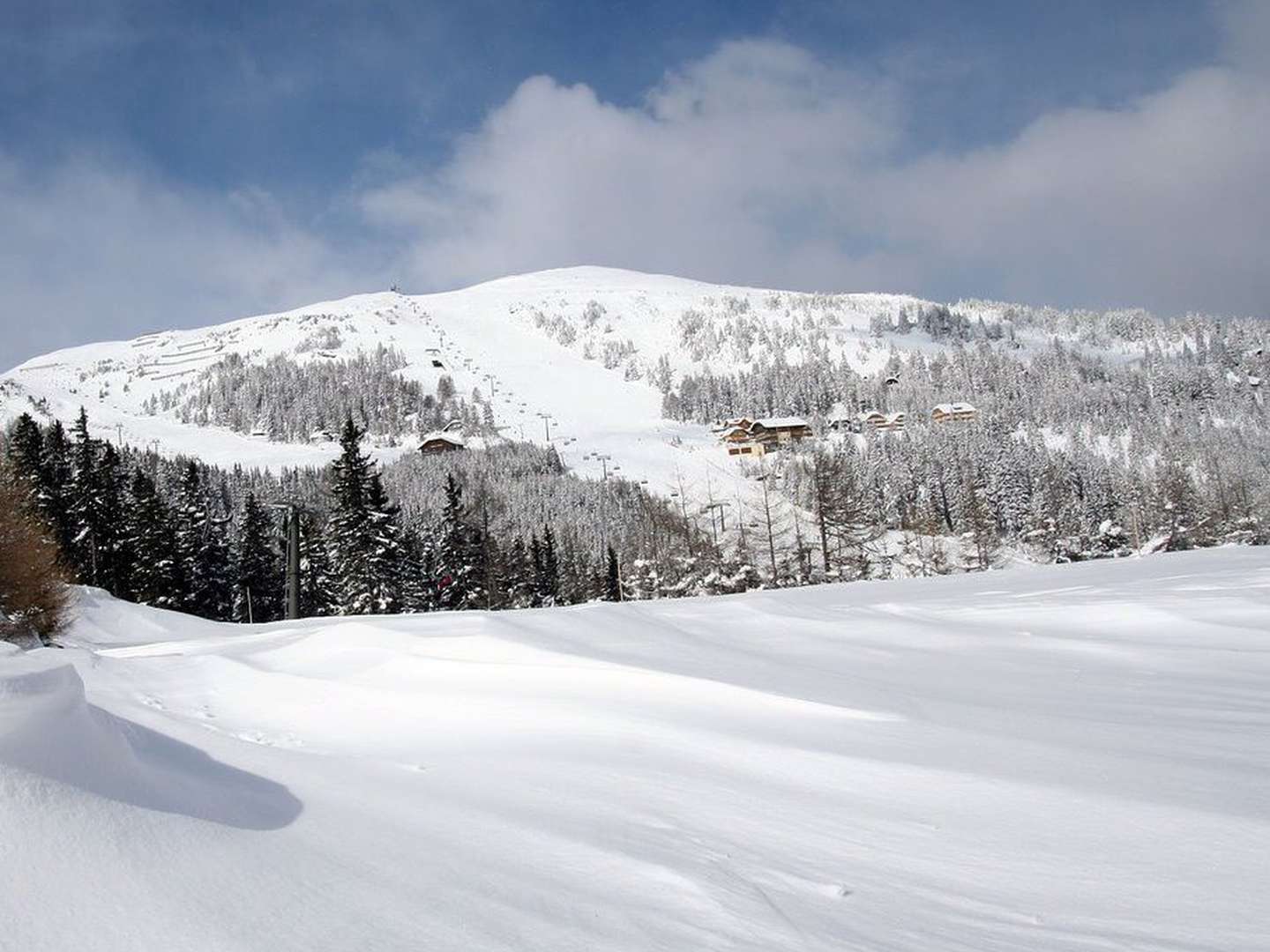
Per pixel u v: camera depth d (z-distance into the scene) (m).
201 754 5.11
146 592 45.38
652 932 3.01
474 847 3.84
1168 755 5.73
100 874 2.68
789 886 3.65
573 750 6.24
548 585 63.09
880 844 4.24
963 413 150.75
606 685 7.96
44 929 2.36
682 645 10.34
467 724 7.28
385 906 2.93
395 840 3.79
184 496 52.88
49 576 24.80
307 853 3.37
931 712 7.20
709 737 6.30
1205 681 8.90
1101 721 6.87
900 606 15.66
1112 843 4.15
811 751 5.85
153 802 3.41
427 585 50.56
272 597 55.41
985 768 5.43
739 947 2.95
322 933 2.63
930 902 3.54
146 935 2.42
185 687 9.46
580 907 3.19
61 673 3.82
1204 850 4.00
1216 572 19.22
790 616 14.02
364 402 191.50
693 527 51.06
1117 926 3.27
